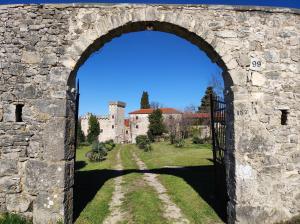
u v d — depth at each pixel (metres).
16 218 6.51
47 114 6.84
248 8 7.11
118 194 10.05
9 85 6.91
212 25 7.07
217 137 8.92
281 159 6.96
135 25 7.26
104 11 7.05
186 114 40.41
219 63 7.46
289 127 7.05
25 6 7.04
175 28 7.28
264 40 7.14
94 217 7.48
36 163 6.76
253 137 6.91
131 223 7.16
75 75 7.43
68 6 7.04
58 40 7.00
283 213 6.88
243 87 6.98
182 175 12.84
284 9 7.20
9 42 6.98
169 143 36.44
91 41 7.00
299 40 7.25
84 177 13.16
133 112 67.81
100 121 67.69
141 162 20.67
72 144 7.18
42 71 6.93
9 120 6.85
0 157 6.79
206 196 9.23
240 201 6.75
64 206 6.64
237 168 6.82
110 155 27.05
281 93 7.08
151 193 10.02
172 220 7.37
